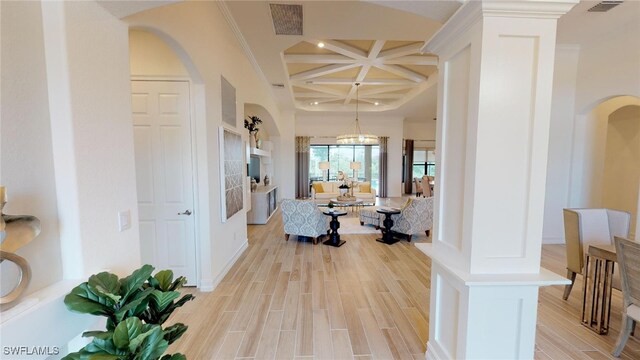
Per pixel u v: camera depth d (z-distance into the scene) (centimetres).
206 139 284
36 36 118
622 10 328
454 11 159
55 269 126
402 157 1034
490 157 142
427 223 507
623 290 191
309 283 312
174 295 126
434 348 184
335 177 1053
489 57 137
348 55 475
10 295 98
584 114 438
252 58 449
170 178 288
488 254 146
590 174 447
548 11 134
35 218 105
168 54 275
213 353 199
